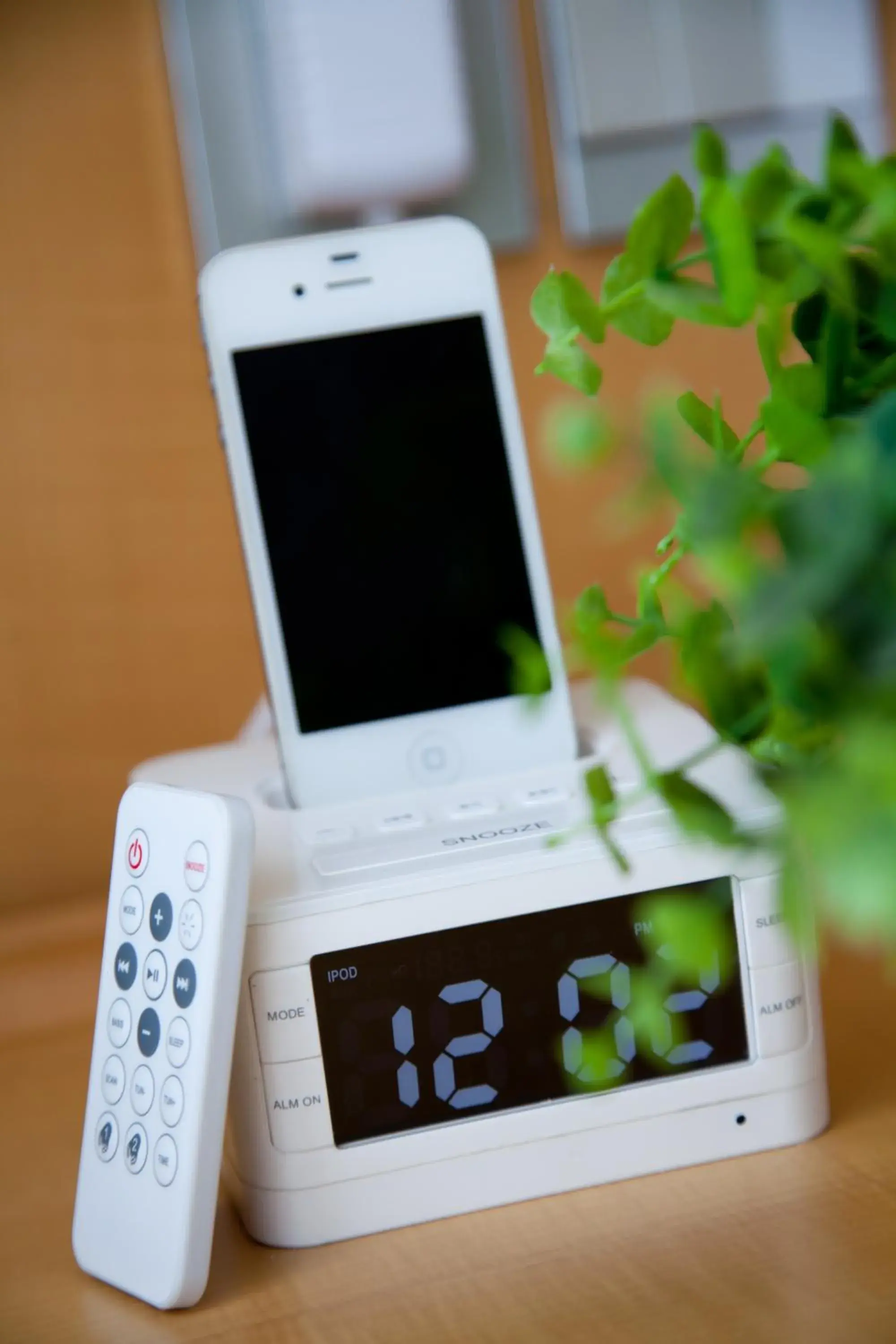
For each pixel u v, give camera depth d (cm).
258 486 43
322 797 43
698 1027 39
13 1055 47
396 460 43
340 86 54
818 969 40
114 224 55
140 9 54
